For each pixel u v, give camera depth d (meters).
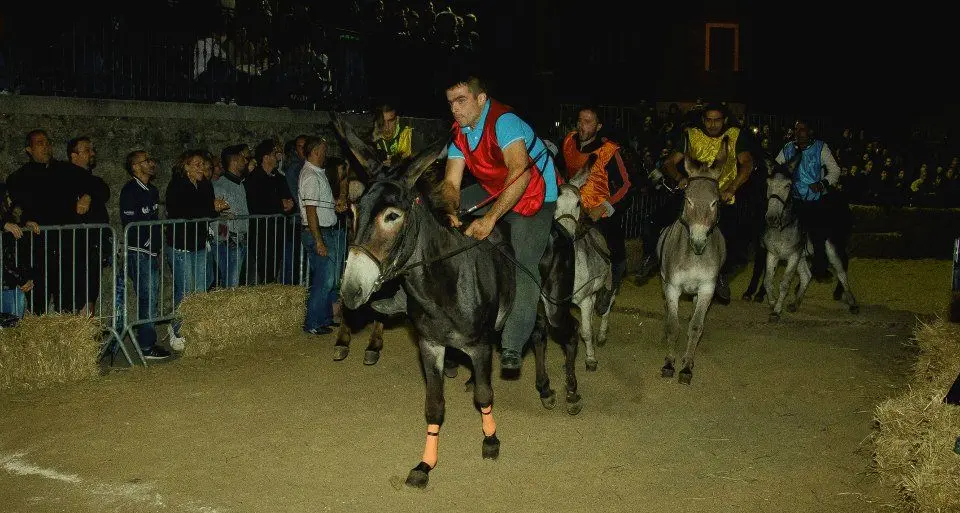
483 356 5.66
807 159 11.34
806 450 6.41
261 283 10.00
